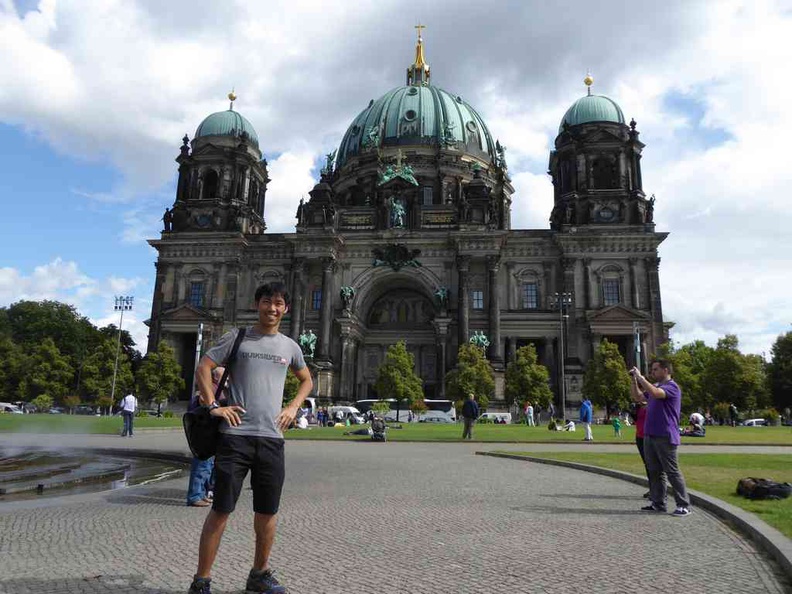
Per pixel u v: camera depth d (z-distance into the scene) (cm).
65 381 10250
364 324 10131
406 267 9531
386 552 980
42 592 748
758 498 1391
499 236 9162
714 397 9000
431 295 9438
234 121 10438
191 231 9869
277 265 9819
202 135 10356
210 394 724
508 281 9425
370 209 9919
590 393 7962
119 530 1126
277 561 921
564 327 8981
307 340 8962
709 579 834
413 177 10212
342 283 9644
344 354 9131
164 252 9869
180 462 2525
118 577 818
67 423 5312
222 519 701
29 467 2238
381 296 10588
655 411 1355
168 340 9444
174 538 1065
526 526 1189
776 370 10275
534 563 913
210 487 1486
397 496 1584
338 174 12131
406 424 7075
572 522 1230
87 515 1274
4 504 1406
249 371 746
